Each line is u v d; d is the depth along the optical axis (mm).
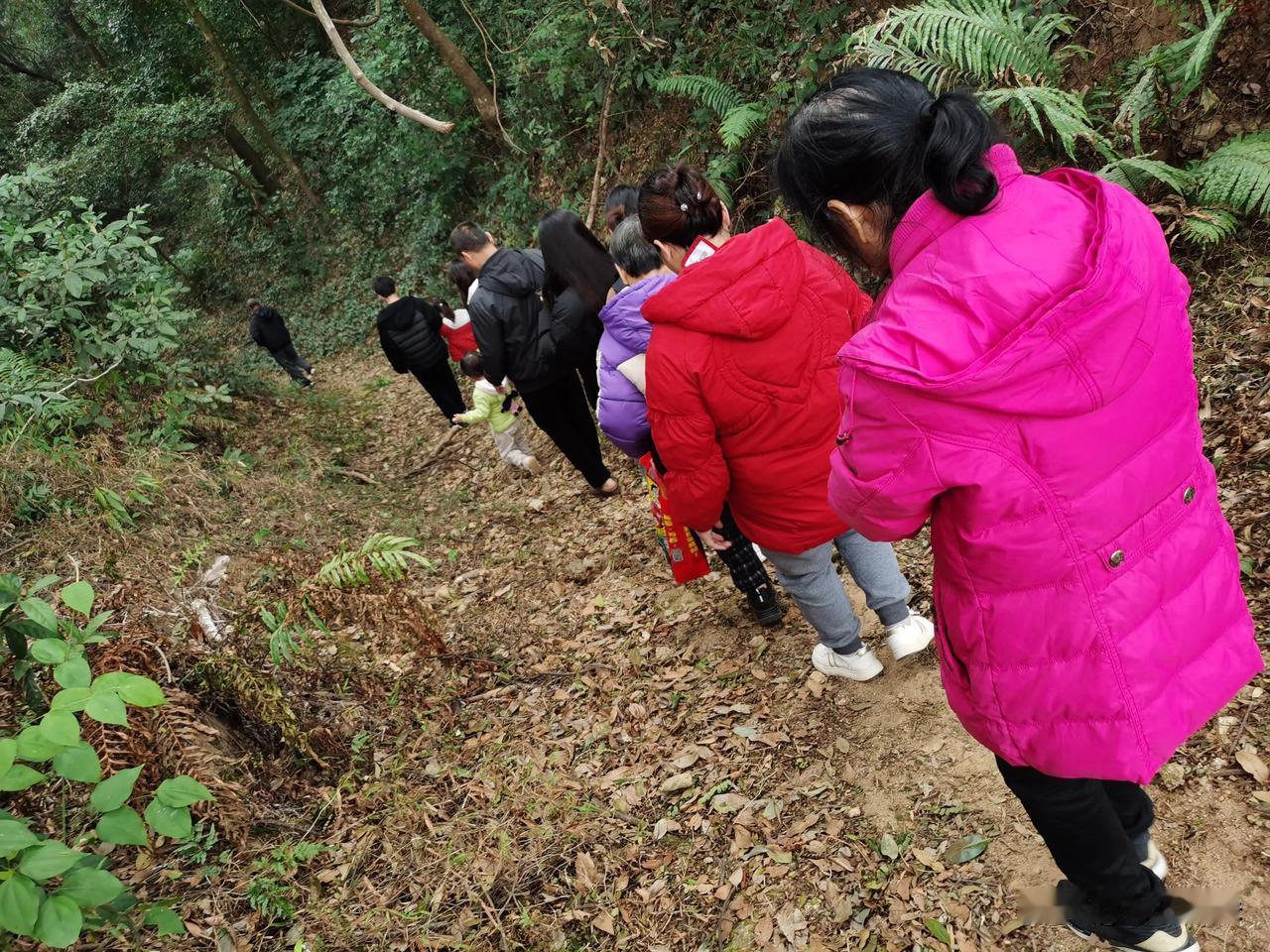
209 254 19641
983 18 4594
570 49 9055
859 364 1290
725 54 7520
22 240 6480
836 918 2275
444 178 12914
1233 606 1443
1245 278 3832
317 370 13836
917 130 1280
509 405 6262
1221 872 1989
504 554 5277
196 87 21250
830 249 1537
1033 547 1313
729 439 2408
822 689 3057
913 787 2553
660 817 2812
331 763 3316
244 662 3320
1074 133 4156
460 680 3818
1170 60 4102
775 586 3762
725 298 2184
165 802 1963
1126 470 1306
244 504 5914
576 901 2586
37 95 24812
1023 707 1434
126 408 6656
